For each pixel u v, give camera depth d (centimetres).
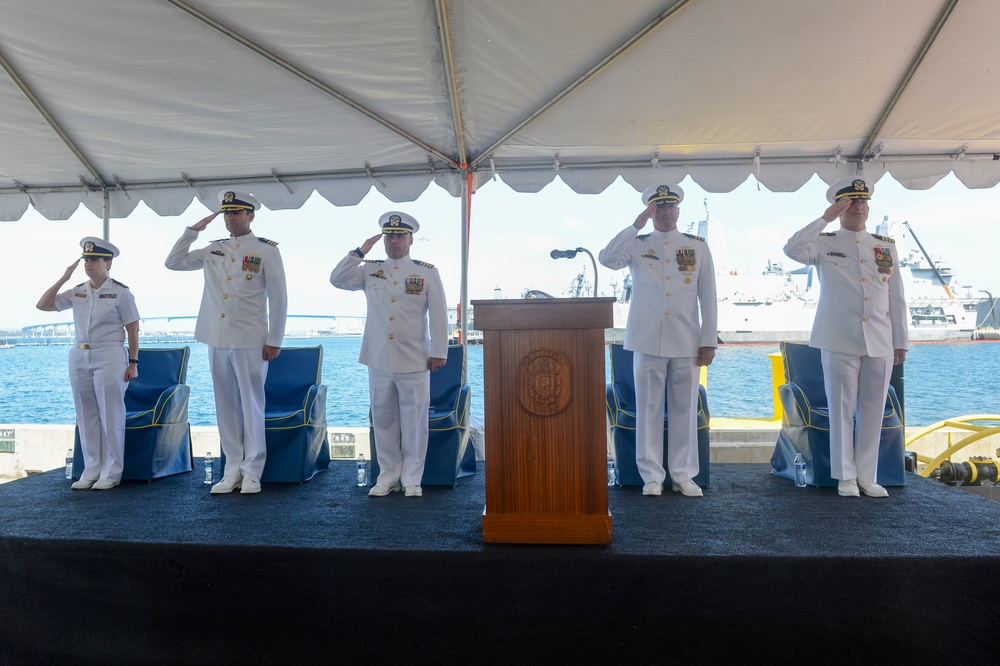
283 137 439
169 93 393
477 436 488
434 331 365
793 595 234
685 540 258
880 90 386
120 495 363
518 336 257
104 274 396
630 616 236
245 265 372
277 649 251
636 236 353
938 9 327
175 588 259
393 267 369
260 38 348
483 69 374
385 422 367
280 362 428
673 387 360
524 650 237
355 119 420
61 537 270
